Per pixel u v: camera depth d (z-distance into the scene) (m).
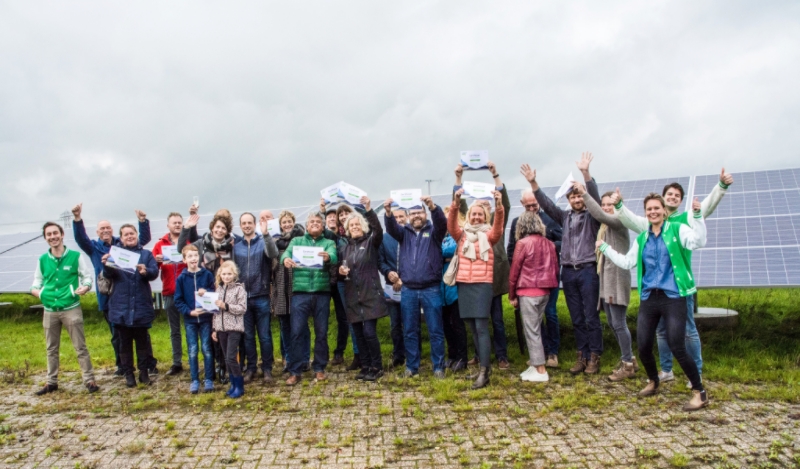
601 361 7.27
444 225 6.77
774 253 7.95
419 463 4.39
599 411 5.39
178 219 8.03
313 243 6.94
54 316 6.82
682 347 5.24
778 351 7.40
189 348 6.68
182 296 6.70
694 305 8.75
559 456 4.41
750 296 11.35
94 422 5.64
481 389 6.17
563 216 6.96
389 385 6.62
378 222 6.78
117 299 6.91
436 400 5.93
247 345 6.98
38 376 7.83
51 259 6.86
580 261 6.60
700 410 5.29
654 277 5.40
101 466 4.52
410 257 6.83
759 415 5.12
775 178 10.32
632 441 4.64
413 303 6.83
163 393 6.67
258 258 6.96
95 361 8.62
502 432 4.95
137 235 7.21
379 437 4.96
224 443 4.94
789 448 4.36
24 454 4.82
